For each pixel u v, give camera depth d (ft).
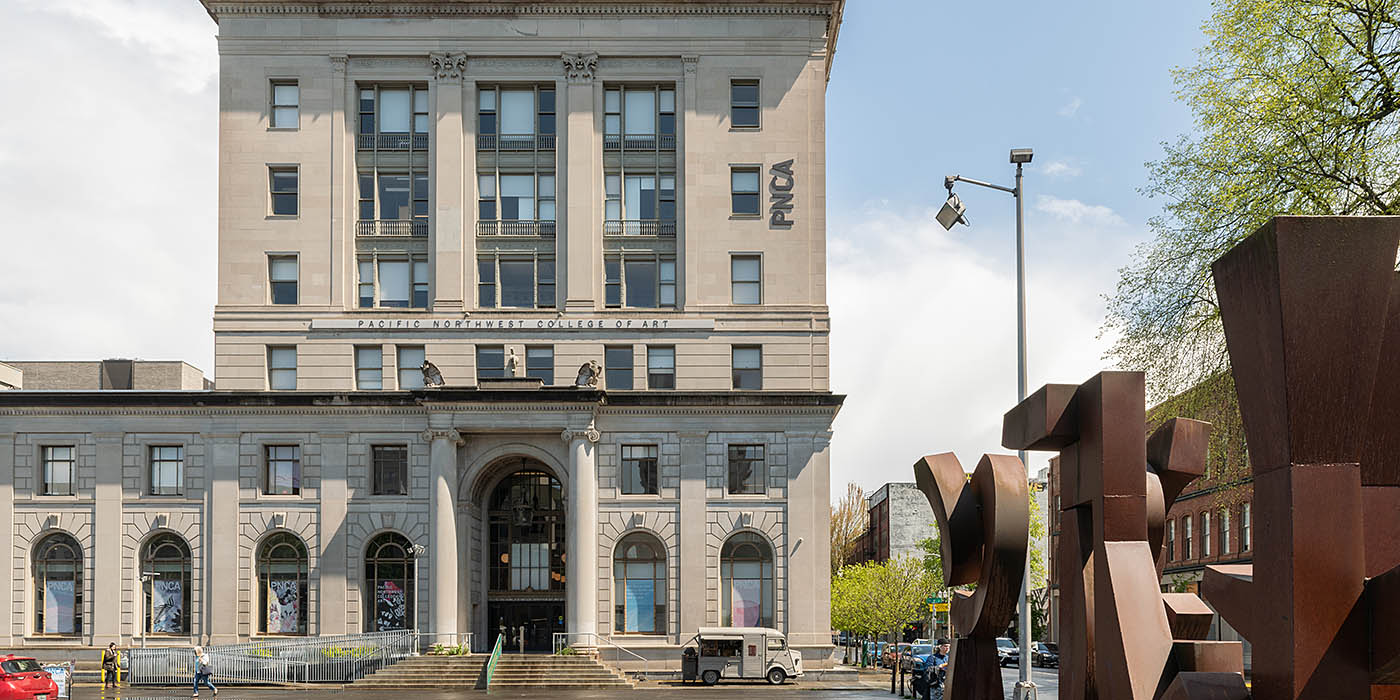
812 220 200.95
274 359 198.29
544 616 205.16
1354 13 98.07
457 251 198.90
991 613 57.41
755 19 203.10
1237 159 101.86
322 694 162.61
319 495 193.67
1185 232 107.04
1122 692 43.24
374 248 200.64
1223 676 39.96
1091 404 46.83
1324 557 34.65
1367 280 34.50
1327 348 34.58
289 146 199.82
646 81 202.59
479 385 192.24
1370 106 96.58
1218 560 230.89
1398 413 41.45
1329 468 34.81
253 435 195.31
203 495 194.08
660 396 193.57
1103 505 45.42
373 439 194.49
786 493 193.98
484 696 158.71
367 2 200.75
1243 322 36.94
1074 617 49.11
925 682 137.08
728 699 152.15
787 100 202.39
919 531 440.86
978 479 58.85
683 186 201.16
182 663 184.75
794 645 190.80
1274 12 99.66
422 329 196.85
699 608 191.42
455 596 187.62
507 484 208.03
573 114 201.77
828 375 197.88
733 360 199.31
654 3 202.49
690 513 193.57
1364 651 34.37
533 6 202.18
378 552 194.08
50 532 194.08
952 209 109.70
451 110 201.16
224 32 200.75
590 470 190.90
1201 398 108.78
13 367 282.97
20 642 191.01
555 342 197.67
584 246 199.72
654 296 201.16
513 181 202.69
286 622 192.85
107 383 262.06
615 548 194.39
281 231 198.59
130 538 193.57
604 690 170.50
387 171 201.98
